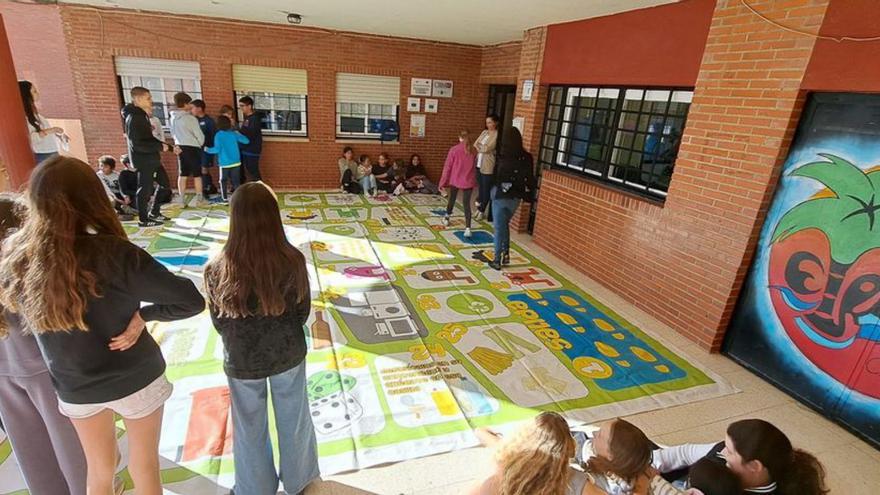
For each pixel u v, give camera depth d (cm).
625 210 477
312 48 784
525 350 374
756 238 357
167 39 715
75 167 138
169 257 504
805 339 329
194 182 777
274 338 186
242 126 747
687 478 205
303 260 189
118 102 729
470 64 887
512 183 507
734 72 360
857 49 282
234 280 174
